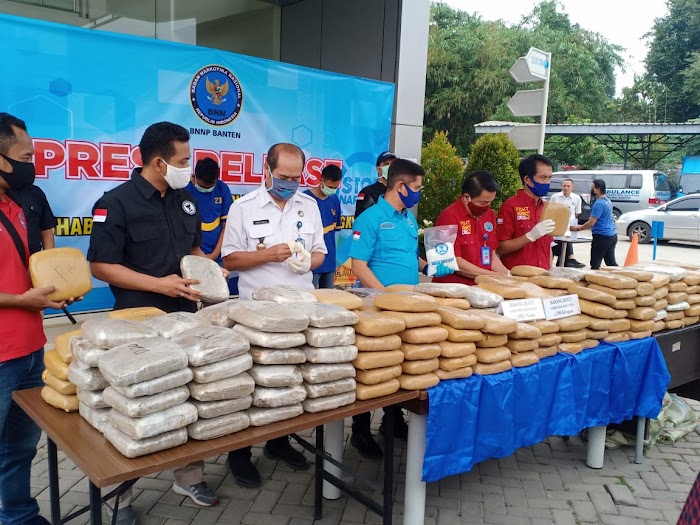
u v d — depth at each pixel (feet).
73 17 19.29
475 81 74.43
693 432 13.05
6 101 12.23
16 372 7.23
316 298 7.39
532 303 9.04
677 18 104.63
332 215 16.37
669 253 45.68
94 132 13.51
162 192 8.29
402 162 10.38
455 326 7.67
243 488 9.87
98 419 5.54
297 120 17.13
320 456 8.38
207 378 5.43
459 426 7.82
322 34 23.09
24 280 7.35
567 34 90.84
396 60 20.29
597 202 30.27
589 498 10.03
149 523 8.73
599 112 89.86
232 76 15.60
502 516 9.39
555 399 9.17
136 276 7.88
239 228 9.39
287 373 6.10
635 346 10.28
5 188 7.14
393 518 9.12
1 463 7.54
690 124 63.62
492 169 24.93
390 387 6.99
